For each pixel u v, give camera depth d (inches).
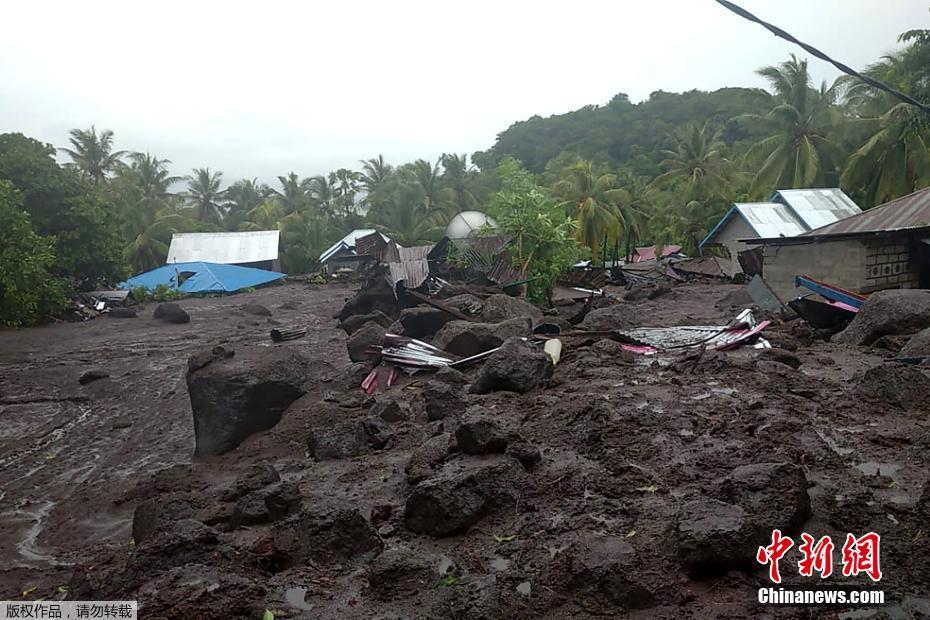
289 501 229.5
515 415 311.6
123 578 192.5
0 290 1065.5
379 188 2591.0
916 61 1066.1
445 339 494.9
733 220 1363.2
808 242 708.7
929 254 682.8
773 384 331.6
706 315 762.2
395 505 232.8
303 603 173.3
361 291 980.6
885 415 279.4
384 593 174.4
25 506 365.7
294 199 2815.0
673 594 157.0
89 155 2303.2
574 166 1979.6
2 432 518.0
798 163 1494.8
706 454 240.1
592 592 160.1
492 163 4249.5
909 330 443.8
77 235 1352.1
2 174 1300.4
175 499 271.9
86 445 478.0
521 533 197.6
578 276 1314.0
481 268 913.5
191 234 2156.7
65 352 844.0
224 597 167.9
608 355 430.3
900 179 1214.3
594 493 217.5
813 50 235.0
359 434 315.0
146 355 808.3
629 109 4210.1
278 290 1766.7
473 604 159.5
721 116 3550.7
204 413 402.3
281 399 414.6
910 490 204.7
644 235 2150.6
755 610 149.8
